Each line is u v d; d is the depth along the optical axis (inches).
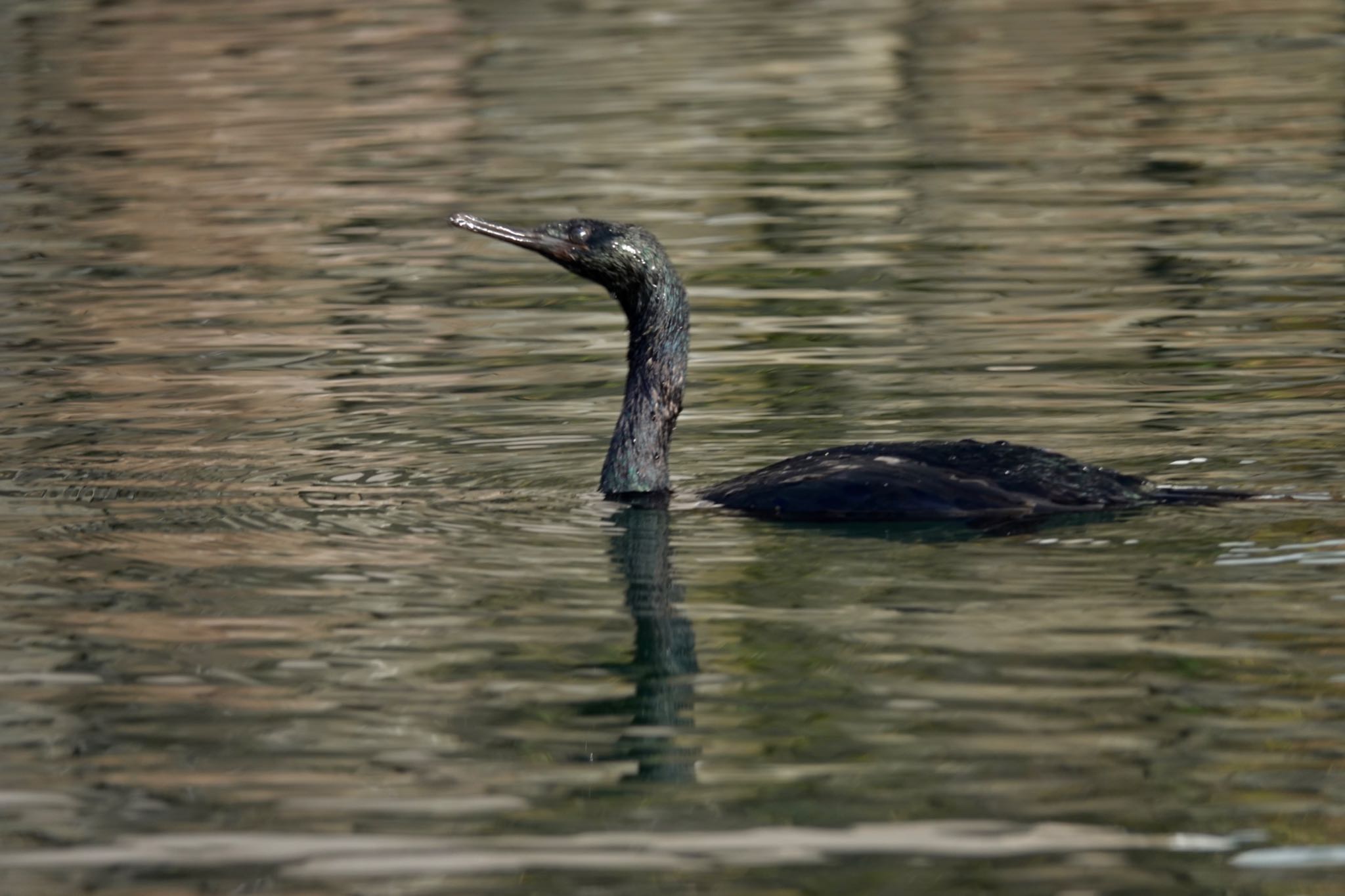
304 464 527.5
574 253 489.7
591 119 1069.8
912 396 586.2
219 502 487.8
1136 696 341.4
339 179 954.1
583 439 553.3
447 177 949.8
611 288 494.9
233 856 292.7
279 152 1012.5
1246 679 346.9
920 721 335.0
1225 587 393.7
